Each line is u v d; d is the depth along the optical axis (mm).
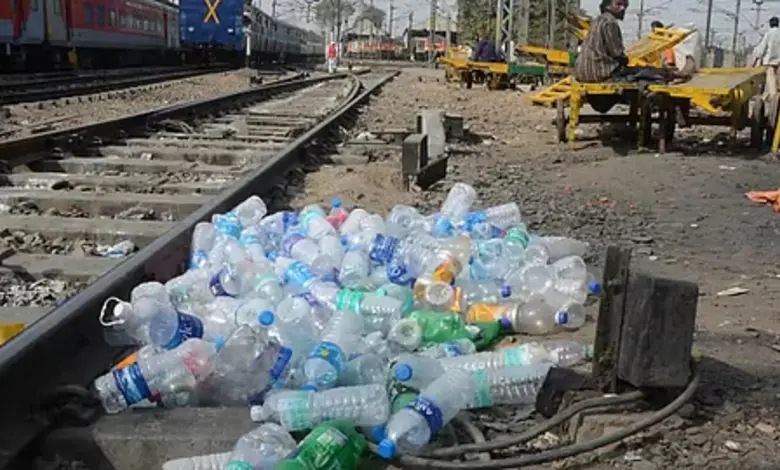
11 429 2871
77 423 2979
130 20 33906
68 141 9078
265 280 4191
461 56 34844
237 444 2838
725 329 4258
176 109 13047
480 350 3951
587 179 9125
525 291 4535
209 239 5016
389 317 3955
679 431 3090
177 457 2898
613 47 11703
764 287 5086
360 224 5363
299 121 14281
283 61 62938
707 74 13219
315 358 3230
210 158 9359
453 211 6211
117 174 8172
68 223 5824
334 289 4137
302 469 2676
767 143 11914
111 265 4961
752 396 3385
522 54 33906
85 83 24234
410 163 7902
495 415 3309
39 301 4422
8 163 7699
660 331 3090
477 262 4734
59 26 26609
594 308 4582
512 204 6324
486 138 13336
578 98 11844
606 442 2936
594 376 3293
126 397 3143
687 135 13977
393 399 3209
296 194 7527
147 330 3570
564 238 5668
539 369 3430
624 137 12992
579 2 44750
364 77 38781
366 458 2926
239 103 18125
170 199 6652
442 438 3094
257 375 3305
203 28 45188
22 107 15203
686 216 7168
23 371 3020
